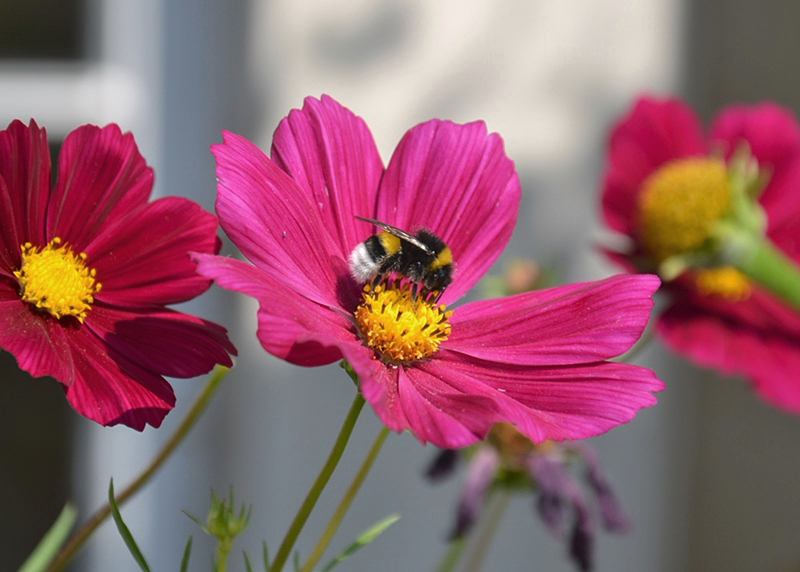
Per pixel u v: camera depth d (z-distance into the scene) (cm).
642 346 37
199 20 54
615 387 27
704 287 38
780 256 37
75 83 53
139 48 54
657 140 40
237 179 26
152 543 54
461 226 29
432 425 26
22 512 54
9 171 27
